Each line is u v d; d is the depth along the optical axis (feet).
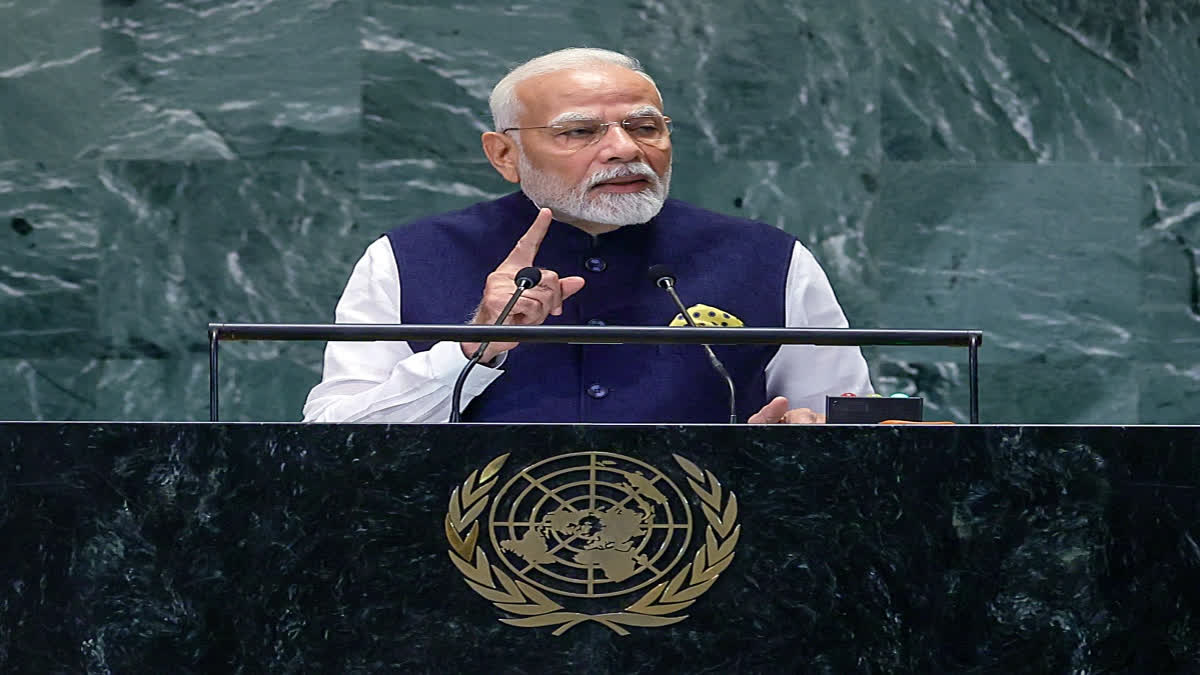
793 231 68.08
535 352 39.17
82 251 65.77
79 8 66.08
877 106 68.49
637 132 40.19
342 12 67.05
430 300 40.70
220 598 23.86
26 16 65.77
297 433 24.11
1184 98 69.31
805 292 42.60
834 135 68.39
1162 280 68.85
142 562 23.94
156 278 65.87
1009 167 68.74
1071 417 68.39
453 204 67.21
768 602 24.17
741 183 67.82
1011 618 24.35
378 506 24.02
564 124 39.70
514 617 23.90
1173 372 68.54
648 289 40.83
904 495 24.43
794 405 41.47
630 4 67.92
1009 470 24.56
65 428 24.11
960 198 68.54
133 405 65.62
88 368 65.62
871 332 27.53
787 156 68.13
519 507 24.12
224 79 66.59
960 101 68.80
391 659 23.80
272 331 26.99
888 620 24.22
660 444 24.34
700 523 24.25
